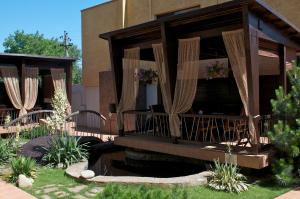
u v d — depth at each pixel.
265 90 10.03
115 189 3.52
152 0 14.19
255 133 6.73
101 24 16.34
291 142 6.42
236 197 5.68
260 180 6.67
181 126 8.70
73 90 18.42
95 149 9.95
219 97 11.14
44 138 9.66
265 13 7.09
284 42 8.57
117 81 9.91
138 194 3.45
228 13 7.09
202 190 6.04
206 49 9.86
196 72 7.79
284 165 6.39
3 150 8.41
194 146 7.84
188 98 7.92
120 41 9.99
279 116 6.94
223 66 10.03
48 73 16.30
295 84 6.88
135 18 14.88
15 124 12.98
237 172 6.77
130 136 9.70
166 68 8.21
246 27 6.57
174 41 8.36
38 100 16.95
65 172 7.43
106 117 14.22
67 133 9.33
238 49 6.88
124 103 9.75
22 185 6.52
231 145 7.35
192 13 7.24
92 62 16.94
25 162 7.19
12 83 13.99
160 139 8.99
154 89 13.87
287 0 10.12
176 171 8.68
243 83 6.82
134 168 9.02
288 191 6.01
